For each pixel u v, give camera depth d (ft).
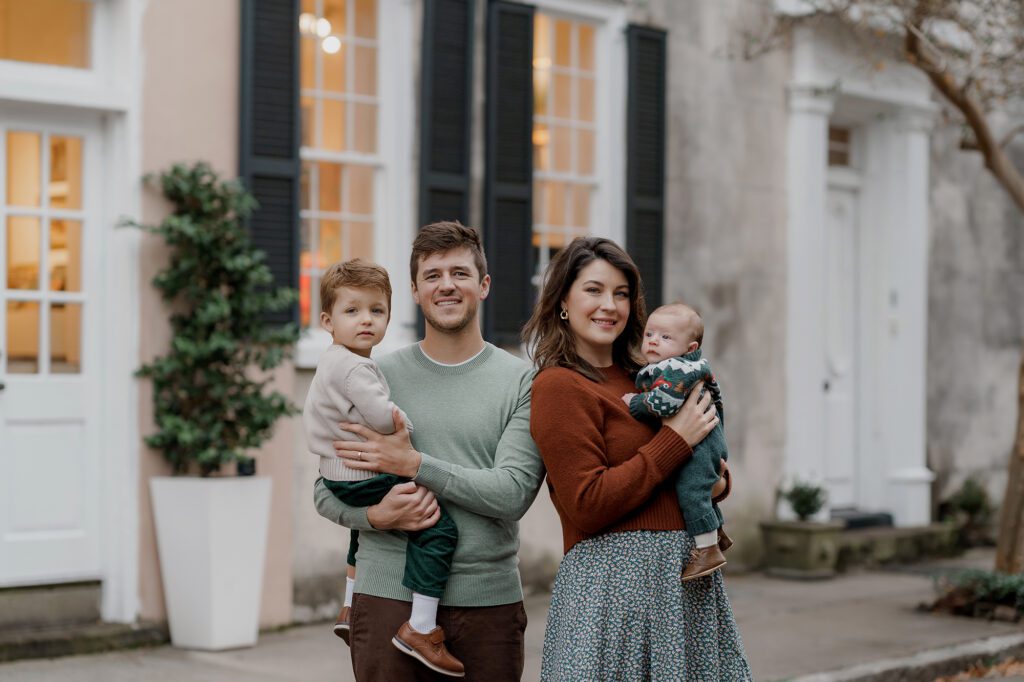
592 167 28.07
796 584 29.09
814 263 31.53
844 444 34.17
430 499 10.66
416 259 11.19
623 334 11.74
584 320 11.16
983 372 36.88
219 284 21.22
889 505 34.45
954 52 26.32
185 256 20.90
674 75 29.09
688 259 29.37
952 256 35.94
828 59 31.58
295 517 22.66
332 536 23.18
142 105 20.85
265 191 22.18
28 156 20.20
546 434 10.77
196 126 21.53
